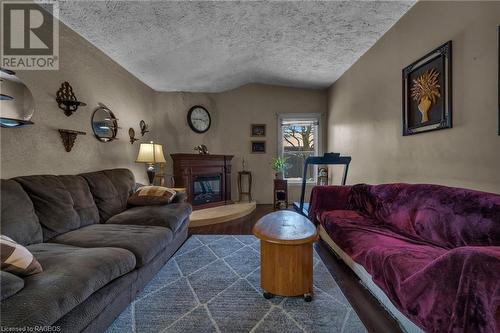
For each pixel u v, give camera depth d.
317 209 3.01
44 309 1.05
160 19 2.83
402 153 2.72
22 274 1.22
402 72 2.67
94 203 2.52
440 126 2.12
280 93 5.64
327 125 5.56
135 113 4.27
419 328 1.28
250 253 2.81
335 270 2.38
